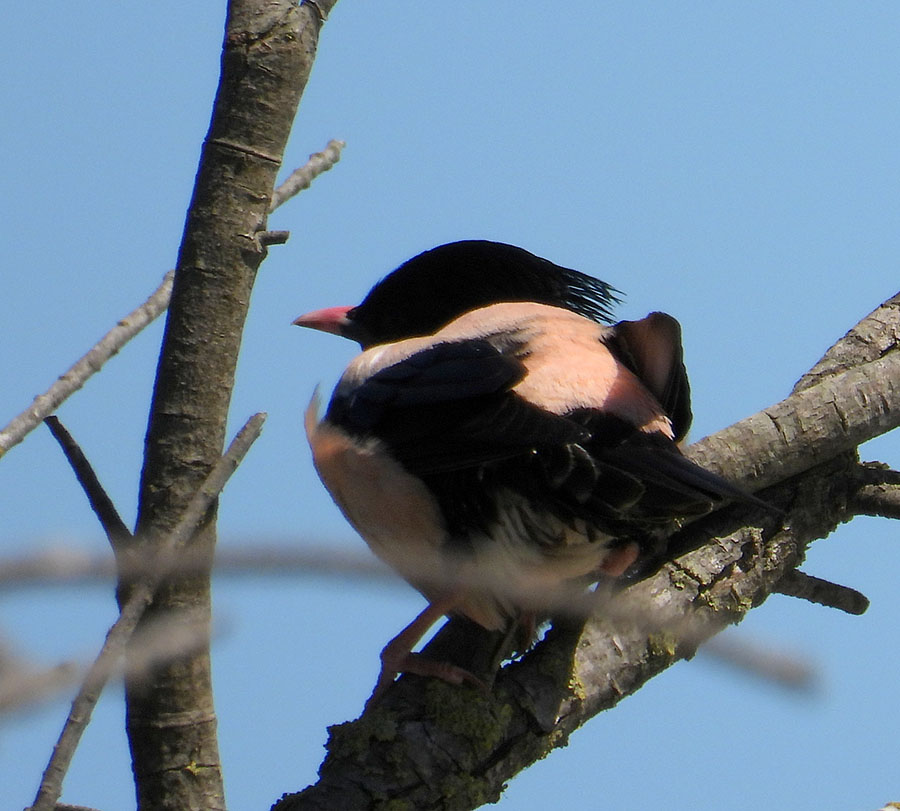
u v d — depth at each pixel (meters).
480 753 8.83
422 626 9.45
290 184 9.43
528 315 10.87
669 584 10.23
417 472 9.96
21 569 2.96
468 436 9.86
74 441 7.89
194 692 8.23
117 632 5.61
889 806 8.55
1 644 3.27
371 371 10.82
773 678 3.18
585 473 9.39
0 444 7.32
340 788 8.55
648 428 9.85
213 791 8.32
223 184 8.84
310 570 3.14
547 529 9.95
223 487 7.11
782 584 10.85
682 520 10.59
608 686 9.45
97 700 5.84
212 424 8.55
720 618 10.23
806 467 11.33
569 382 10.00
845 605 10.99
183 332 8.62
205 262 8.73
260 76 9.01
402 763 8.66
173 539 6.89
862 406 11.46
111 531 7.97
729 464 11.02
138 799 8.34
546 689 9.24
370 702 9.43
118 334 8.26
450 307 12.77
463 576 5.16
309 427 11.26
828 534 11.30
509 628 9.72
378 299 13.09
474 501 9.95
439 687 9.08
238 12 9.13
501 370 10.10
